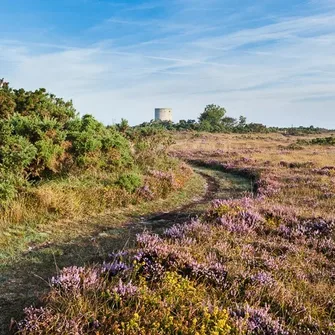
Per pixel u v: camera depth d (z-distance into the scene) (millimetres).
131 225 8977
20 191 9188
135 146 17609
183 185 15289
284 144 44438
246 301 4344
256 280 4949
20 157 9898
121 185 11664
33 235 7512
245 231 7508
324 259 6375
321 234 7707
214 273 5164
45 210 8789
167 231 7117
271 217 8758
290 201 11359
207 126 77375
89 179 11844
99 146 13289
